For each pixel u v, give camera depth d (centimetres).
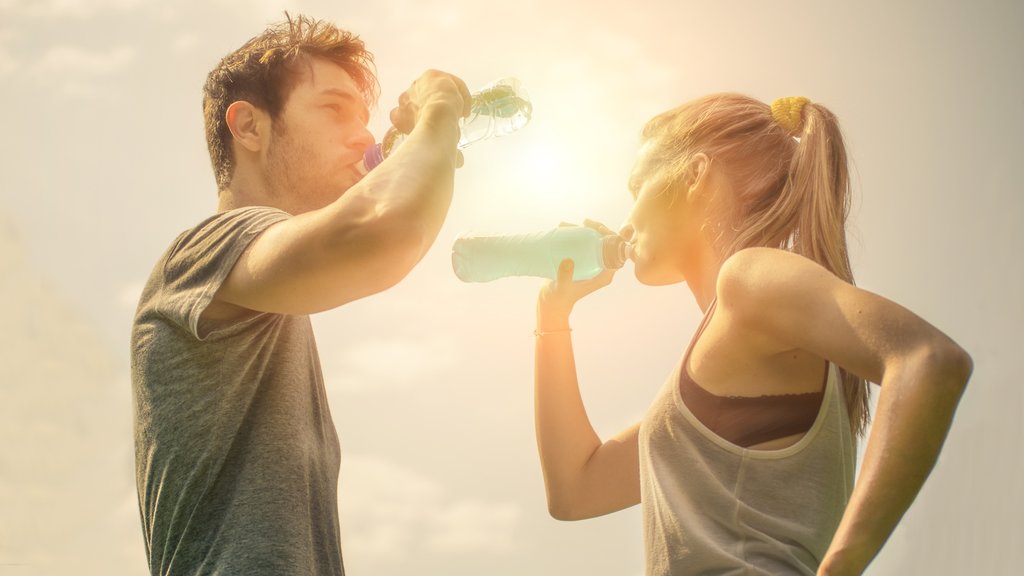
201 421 139
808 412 127
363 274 128
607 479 172
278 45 167
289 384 144
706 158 150
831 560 105
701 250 150
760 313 121
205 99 171
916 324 109
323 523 143
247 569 132
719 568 125
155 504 140
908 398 106
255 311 142
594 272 171
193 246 143
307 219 130
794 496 125
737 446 127
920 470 105
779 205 144
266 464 138
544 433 174
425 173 132
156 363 143
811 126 147
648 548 133
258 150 165
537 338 178
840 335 114
